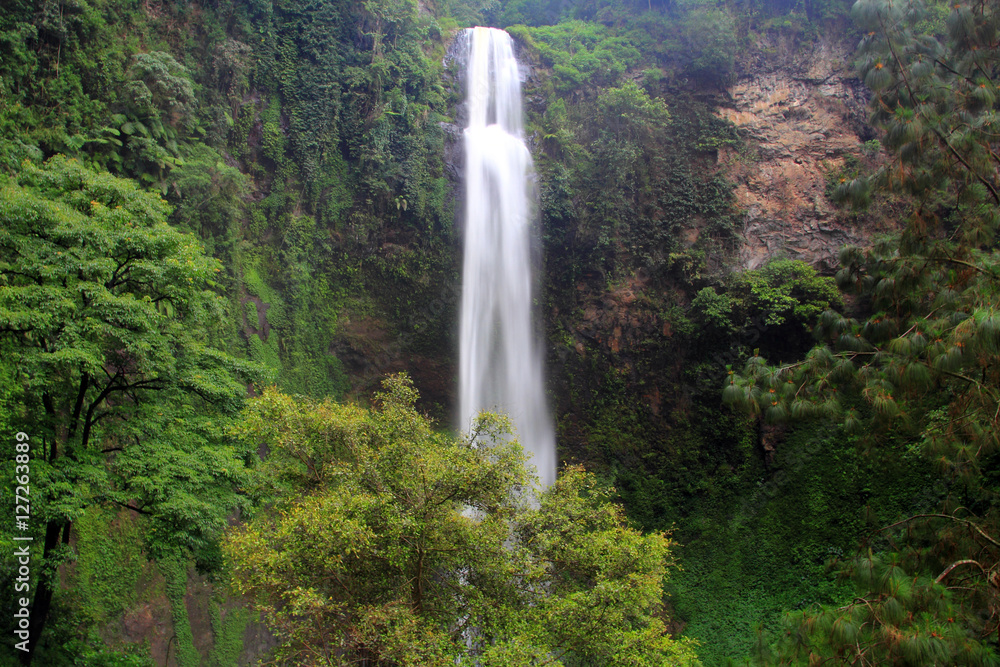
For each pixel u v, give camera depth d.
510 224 32.41
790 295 29.05
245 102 29.16
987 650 8.12
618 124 32.38
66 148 22.00
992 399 10.16
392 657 10.55
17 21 22.23
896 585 8.72
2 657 14.04
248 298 27.27
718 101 32.97
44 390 12.99
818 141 31.84
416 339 30.78
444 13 37.50
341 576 12.02
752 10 33.81
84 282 13.41
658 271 31.12
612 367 31.20
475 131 32.97
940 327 10.61
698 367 29.89
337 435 13.44
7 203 13.01
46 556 13.85
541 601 12.55
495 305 31.84
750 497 27.64
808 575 24.77
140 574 20.30
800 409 11.76
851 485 25.14
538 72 35.28
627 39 35.06
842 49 32.59
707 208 31.34
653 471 29.95
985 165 11.70
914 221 12.09
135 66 23.97
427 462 12.13
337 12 31.34
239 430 14.20
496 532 12.37
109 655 17.00
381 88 31.23
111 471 14.52
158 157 24.03
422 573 12.48
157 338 14.38
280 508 14.04
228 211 26.50
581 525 14.04
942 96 12.05
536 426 31.28
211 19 28.41
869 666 8.29
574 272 31.78
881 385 11.13
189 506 13.63
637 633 12.63
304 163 29.64
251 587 12.27
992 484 13.30
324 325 29.31
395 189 30.53
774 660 9.10
